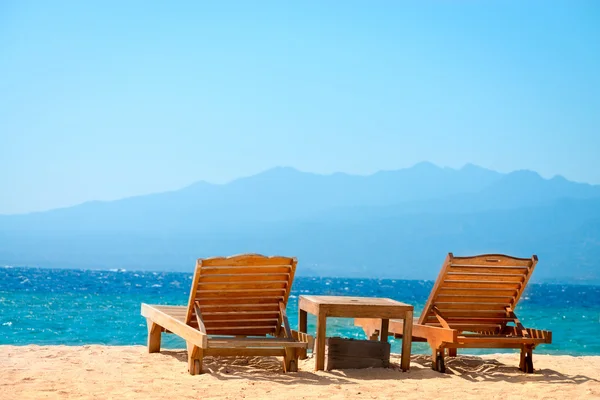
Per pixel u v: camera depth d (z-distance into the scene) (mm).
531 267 8242
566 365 9234
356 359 7902
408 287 100750
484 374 8016
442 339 7914
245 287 7789
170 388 6621
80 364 8047
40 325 16812
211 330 7961
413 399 6379
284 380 7172
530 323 23453
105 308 23141
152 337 9141
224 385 6812
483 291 8352
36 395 6152
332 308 7742
